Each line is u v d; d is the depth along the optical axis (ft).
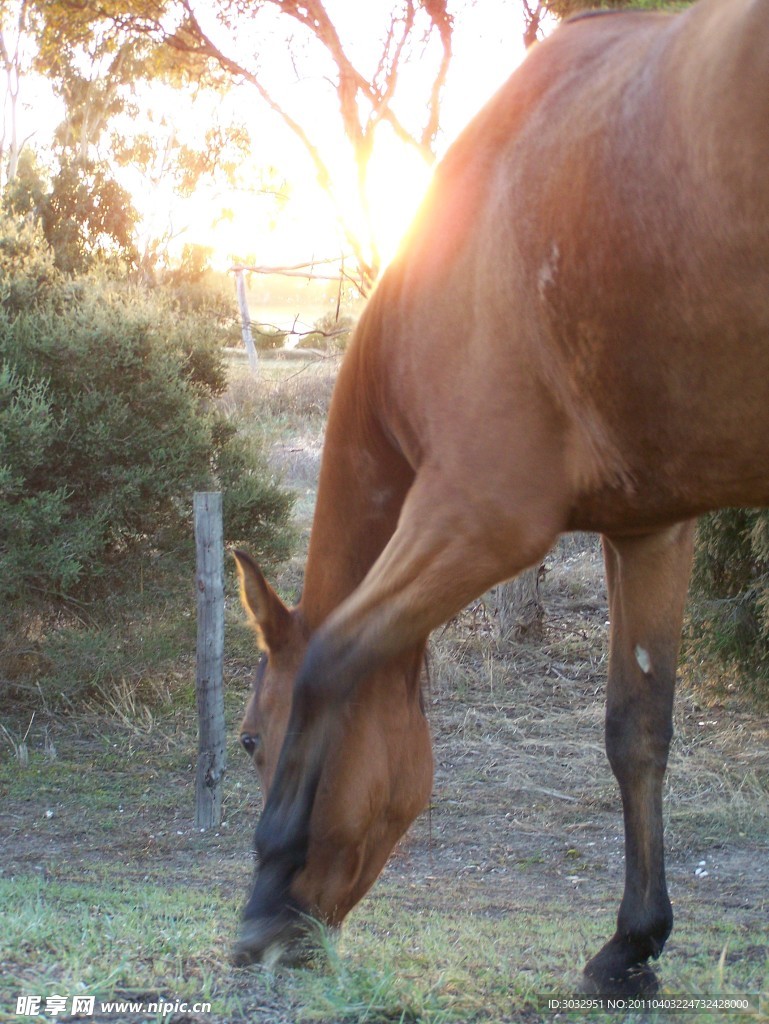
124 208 63.16
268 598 9.29
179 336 27.61
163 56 35.32
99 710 24.29
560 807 19.79
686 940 11.73
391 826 9.22
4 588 21.56
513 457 7.53
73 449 23.34
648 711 9.27
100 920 11.46
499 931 12.55
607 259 6.84
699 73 6.45
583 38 7.69
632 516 7.79
